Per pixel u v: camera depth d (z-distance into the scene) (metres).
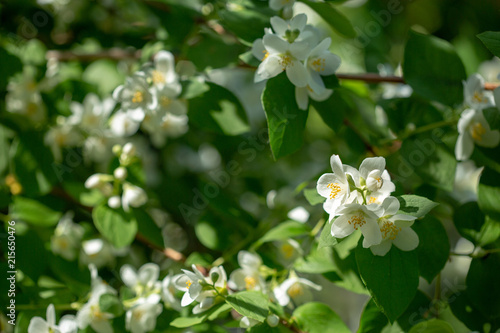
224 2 0.77
